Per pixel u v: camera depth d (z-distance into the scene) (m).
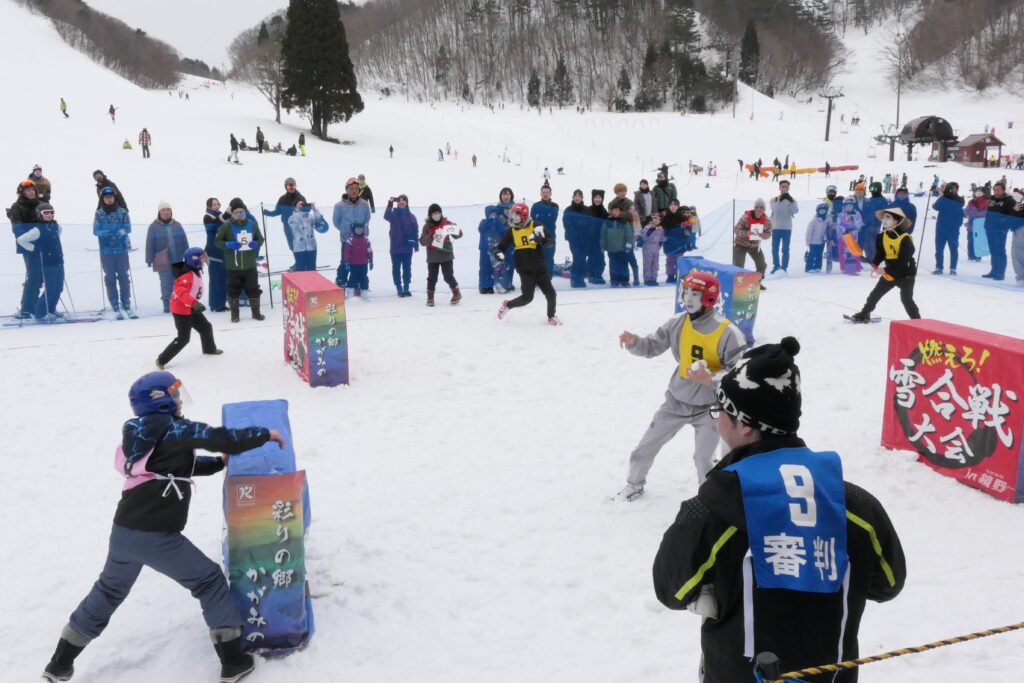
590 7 143.88
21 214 12.04
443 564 5.17
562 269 15.78
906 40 157.88
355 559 5.23
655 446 5.91
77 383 9.24
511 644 4.32
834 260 17.25
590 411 8.25
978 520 5.57
